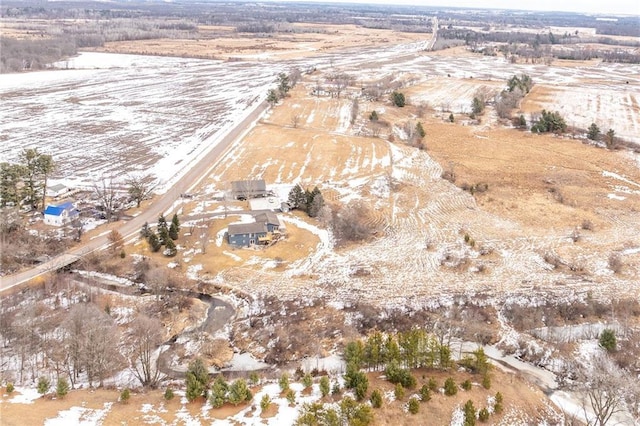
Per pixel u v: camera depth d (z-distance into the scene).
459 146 120.06
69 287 65.06
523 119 133.75
